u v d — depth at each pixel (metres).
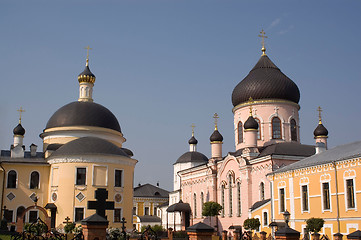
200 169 75.75
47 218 57.38
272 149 59.66
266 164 57.22
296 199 46.62
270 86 68.38
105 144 62.44
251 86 69.50
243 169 61.41
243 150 62.72
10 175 64.06
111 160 61.09
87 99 77.31
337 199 41.00
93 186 59.31
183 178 82.75
